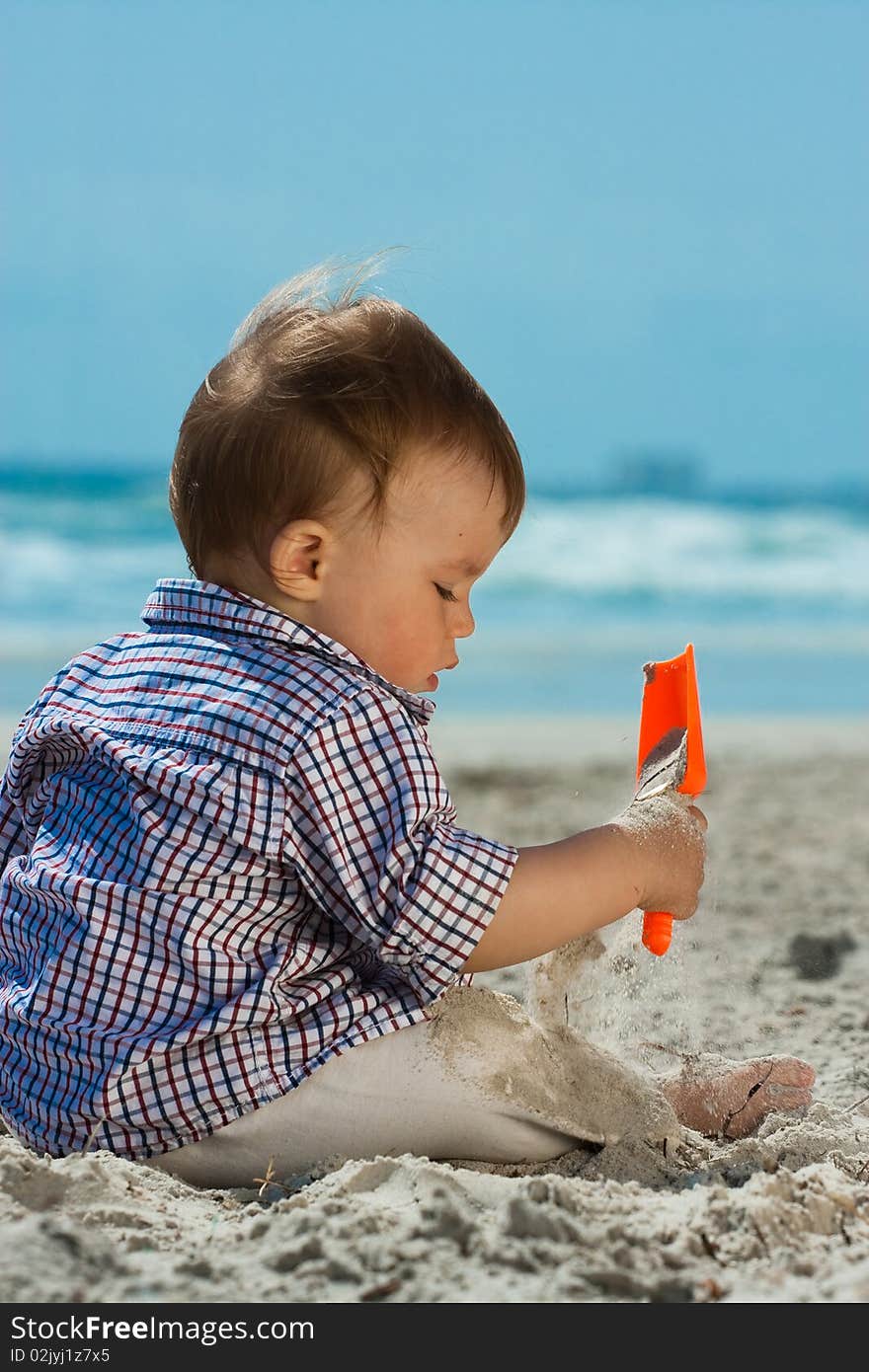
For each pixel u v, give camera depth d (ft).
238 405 6.40
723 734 24.27
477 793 18.22
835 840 15.53
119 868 6.00
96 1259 4.83
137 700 6.35
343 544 6.31
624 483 104.94
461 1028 6.06
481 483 6.39
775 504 89.25
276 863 5.92
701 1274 4.85
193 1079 5.80
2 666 30.55
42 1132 6.06
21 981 6.29
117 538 59.26
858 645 39.27
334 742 5.91
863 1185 5.61
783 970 10.48
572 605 49.96
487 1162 6.16
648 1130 6.31
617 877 6.26
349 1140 5.91
